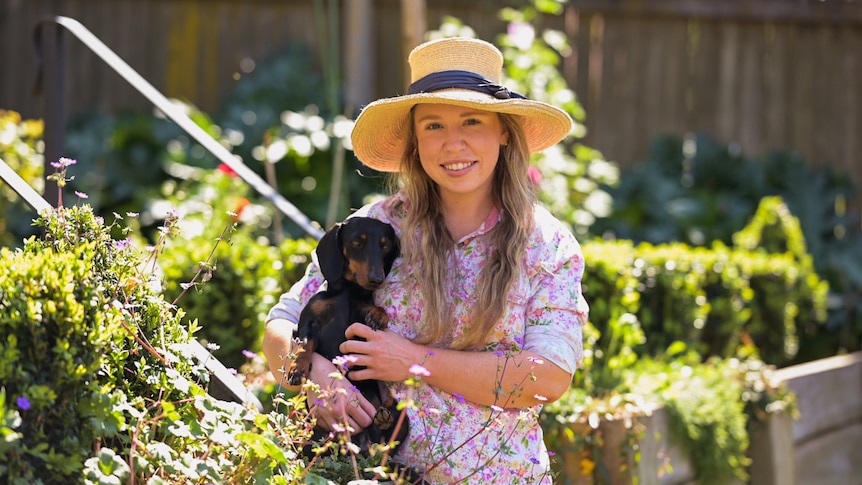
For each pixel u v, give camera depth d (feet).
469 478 9.34
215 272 15.01
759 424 17.52
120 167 27.09
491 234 9.76
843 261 27.53
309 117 26.84
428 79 9.90
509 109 9.55
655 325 19.01
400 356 9.26
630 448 13.91
